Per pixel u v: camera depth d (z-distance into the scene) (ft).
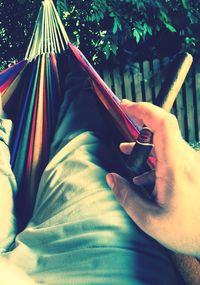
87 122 4.83
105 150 4.31
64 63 5.68
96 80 4.83
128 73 19.90
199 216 2.39
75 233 3.19
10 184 4.70
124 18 18.20
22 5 17.63
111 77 19.93
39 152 5.19
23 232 3.64
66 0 17.63
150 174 2.85
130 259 2.94
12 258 3.20
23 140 5.21
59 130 4.98
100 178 3.70
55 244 3.18
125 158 4.10
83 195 3.54
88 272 2.86
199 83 20.56
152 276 2.90
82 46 19.43
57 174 4.04
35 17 17.66
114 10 17.81
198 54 20.44
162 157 2.41
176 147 2.38
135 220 2.69
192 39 20.03
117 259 2.91
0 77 5.50
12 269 1.50
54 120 5.45
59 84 5.61
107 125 4.74
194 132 21.02
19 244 3.43
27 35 18.28
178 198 2.39
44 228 3.40
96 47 19.57
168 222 2.46
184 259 3.10
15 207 4.79
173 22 19.85
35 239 3.36
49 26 5.67
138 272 2.87
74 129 4.85
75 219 3.31
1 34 18.72
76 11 17.97
